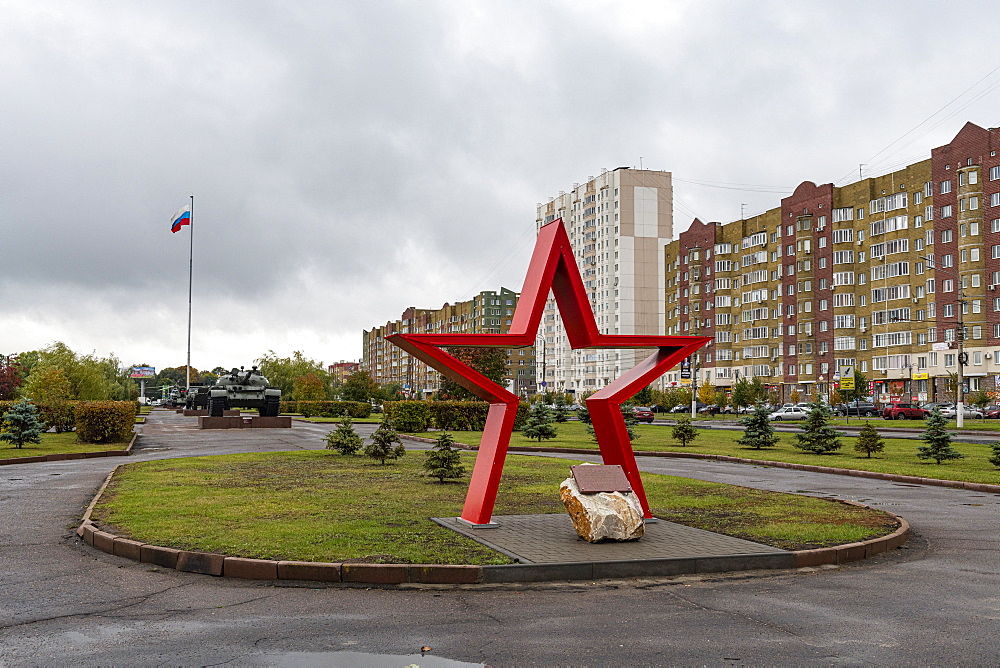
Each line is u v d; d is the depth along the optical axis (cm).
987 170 6662
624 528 985
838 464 2344
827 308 8344
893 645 623
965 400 6694
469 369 1122
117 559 935
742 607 739
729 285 10094
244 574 843
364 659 582
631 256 11700
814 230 8569
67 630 656
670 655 596
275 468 1966
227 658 585
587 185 12312
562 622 682
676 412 8594
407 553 893
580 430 4300
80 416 2952
